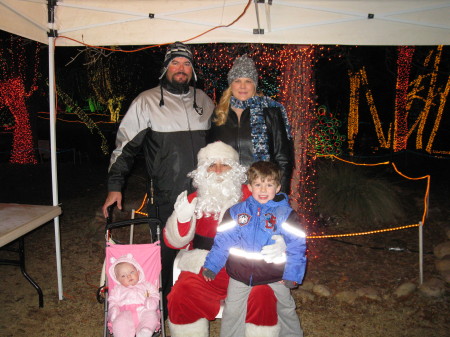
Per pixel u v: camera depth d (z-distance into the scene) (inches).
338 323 142.9
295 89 205.6
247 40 139.2
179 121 128.9
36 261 188.5
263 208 110.2
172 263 135.2
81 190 317.1
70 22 140.3
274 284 109.7
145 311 112.7
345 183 253.8
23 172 371.6
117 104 708.0
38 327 137.6
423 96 528.4
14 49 410.9
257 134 127.1
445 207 263.6
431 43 131.3
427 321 143.3
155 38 142.4
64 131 642.2
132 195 274.8
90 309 148.9
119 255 120.8
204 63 285.0
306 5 130.8
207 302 110.0
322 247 210.1
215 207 116.1
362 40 134.6
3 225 123.3
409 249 205.2
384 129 601.9
